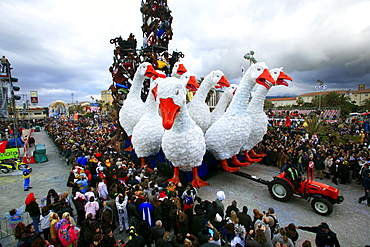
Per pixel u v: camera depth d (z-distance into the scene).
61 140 16.16
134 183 7.01
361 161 9.15
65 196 5.91
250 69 8.70
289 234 4.21
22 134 23.66
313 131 17.11
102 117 53.12
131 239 4.16
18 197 8.29
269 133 17.14
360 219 6.27
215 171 9.98
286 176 7.27
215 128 8.91
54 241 4.57
